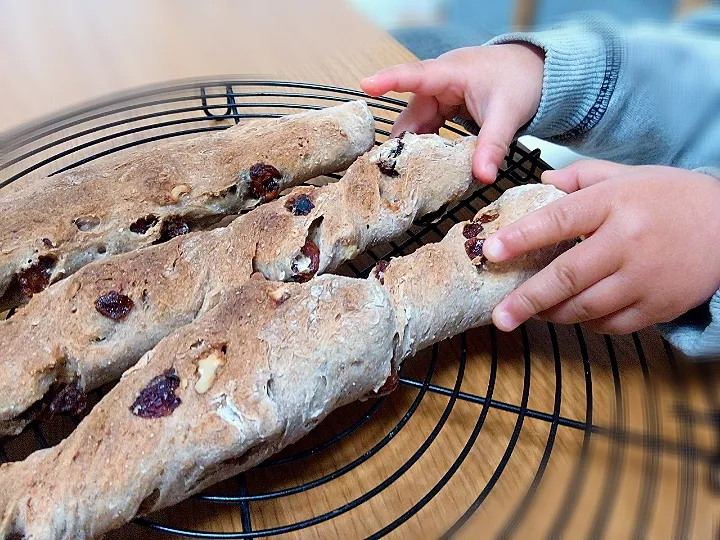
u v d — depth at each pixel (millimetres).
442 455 195
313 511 181
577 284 193
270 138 246
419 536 174
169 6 442
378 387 183
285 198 215
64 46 394
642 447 191
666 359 223
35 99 342
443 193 235
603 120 294
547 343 229
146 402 157
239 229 206
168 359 165
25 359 175
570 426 191
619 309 206
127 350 187
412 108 288
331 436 200
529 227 191
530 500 174
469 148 242
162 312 190
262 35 405
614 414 203
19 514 146
